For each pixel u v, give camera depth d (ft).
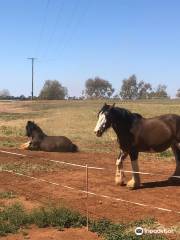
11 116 191.62
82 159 70.90
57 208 41.32
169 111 197.16
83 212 41.47
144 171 60.70
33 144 79.30
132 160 51.06
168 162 69.77
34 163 66.33
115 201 45.06
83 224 38.47
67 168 62.90
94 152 81.00
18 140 98.07
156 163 68.64
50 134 116.98
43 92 515.50
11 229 37.32
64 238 35.40
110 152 81.82
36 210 41.39
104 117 50.83
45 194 48.91
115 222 38.27
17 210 41.93
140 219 38.91
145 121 51.85
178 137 52.29
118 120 51.21
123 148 51.70
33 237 35.81
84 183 53.47
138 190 49.70
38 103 301.63
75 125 144.66
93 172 60.03
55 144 78.69
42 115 193.16
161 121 52.03
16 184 53.98
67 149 79.46
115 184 52.44
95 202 44.96
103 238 34.91
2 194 48.98
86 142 99.04
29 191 50.47
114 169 61.93
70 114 187.83
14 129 127.44
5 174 59.57
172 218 39.06
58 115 186.70
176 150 53.21
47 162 67.26
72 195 47.96
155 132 51.42
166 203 43.86
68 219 38.78
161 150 52.26
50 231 37.17
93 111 202.90
